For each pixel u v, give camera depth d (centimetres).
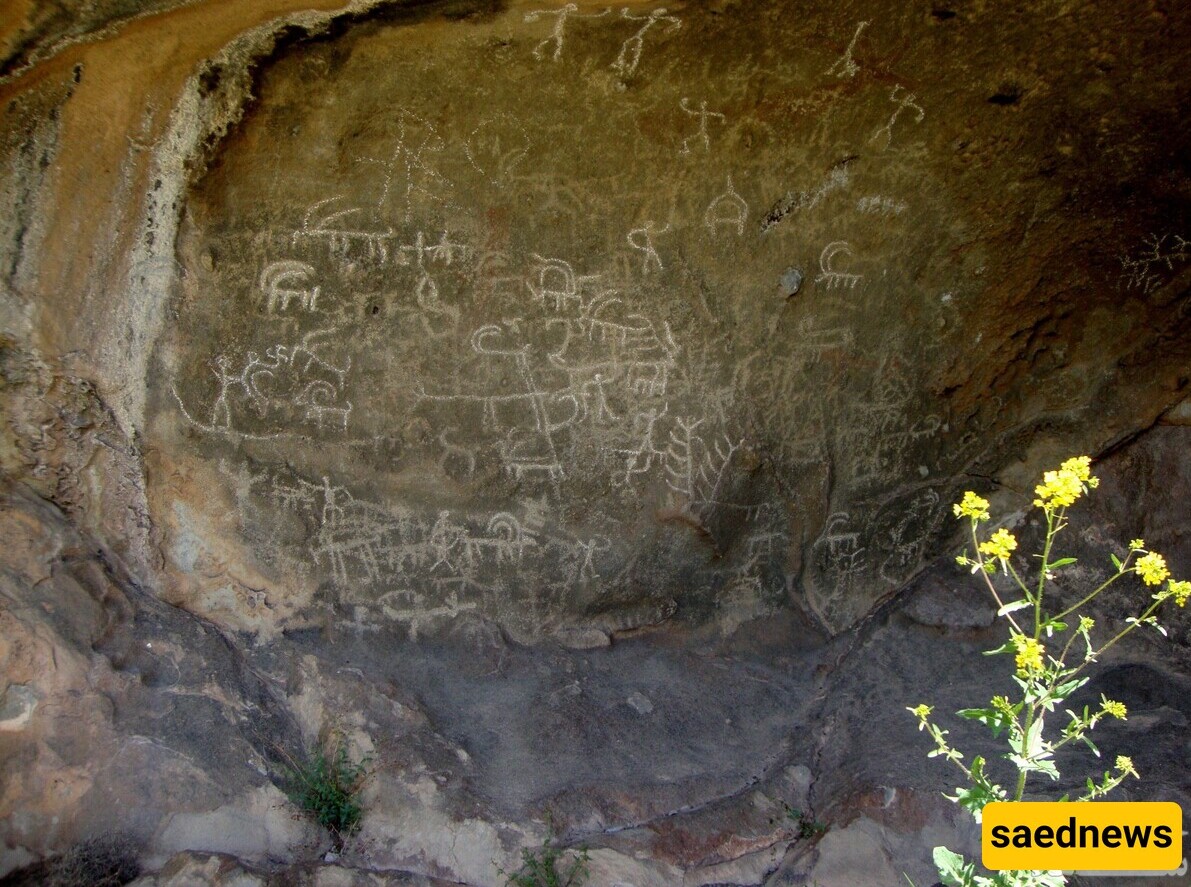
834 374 354
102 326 274
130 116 250
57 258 261
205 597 306
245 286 289
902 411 368
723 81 291
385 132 282
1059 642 357
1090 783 208
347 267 296
